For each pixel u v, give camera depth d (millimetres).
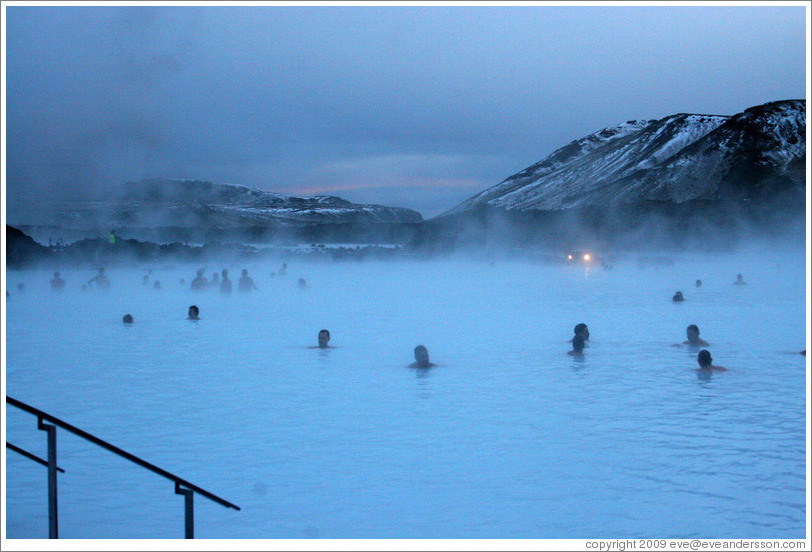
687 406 6535
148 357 9328
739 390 7195
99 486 4543
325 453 5184
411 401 6812
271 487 4523
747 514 4062
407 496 4352
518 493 4391
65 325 12531
